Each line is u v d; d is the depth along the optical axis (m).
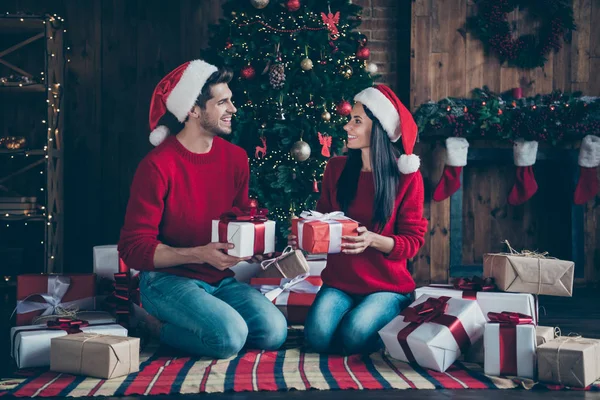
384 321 2.48
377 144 2.53
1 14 4.19
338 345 2.52
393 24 4.91
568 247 4.89
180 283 2.45
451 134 4.69
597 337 2.96
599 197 4.86
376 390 2.04
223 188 2.58
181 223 2.49
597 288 4.78
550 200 5.01
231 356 2.41
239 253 2.29
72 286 2.79
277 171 3.91
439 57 4.81
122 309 2.83
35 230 4.65
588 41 4.90
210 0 4.82
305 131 3.92
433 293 2.54
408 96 4.89
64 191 4.73
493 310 2.45
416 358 2.30
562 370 2.07
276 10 4.01
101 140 4.77
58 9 4.73
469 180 5.01
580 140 4.83
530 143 4.67
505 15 4.80
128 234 2.42
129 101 4.79
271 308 2.55
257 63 4.01
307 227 2.37
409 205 2.56
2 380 2.13
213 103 2.46
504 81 4.86
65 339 2.20
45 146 4.26
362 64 4.07
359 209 2.60
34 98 4.68
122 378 2.14
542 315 3.57
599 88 4.90
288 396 1.97
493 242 5.03
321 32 3.91
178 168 2.47
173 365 2.31
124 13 4.77
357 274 2.57
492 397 1.97
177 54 4.81
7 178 4.32
